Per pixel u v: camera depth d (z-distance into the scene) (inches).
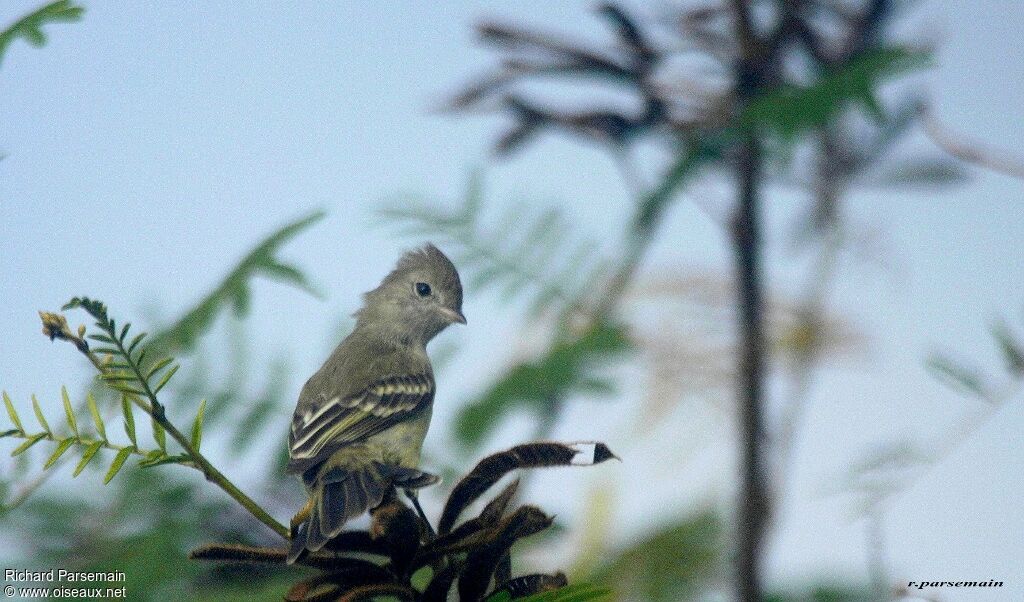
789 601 244.1
